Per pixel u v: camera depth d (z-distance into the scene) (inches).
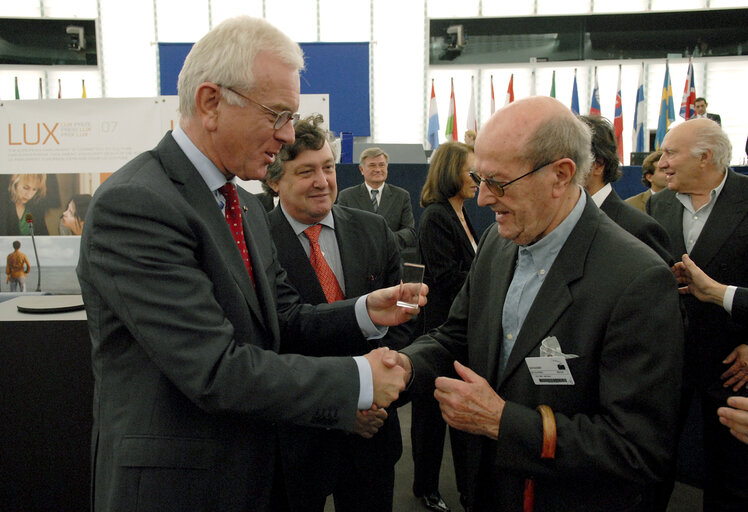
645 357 38.1
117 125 122.5
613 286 39.6
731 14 402.0
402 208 167.3
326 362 40.6
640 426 37.7
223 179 42.6
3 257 122.0
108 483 37.8
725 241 78.5
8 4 409.4
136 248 35.7
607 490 41.1
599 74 423.8
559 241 43.6
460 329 55.3
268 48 39.2
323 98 145.0
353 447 58.2
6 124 120.9
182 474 37.9
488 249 52.2
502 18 425.4
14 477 59.7
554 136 40.1
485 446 46.8
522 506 43.1
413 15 431.5
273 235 64.1
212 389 35.7
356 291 65.5
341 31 436.1
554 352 40.8
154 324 35.3
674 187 83.5
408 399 50.6
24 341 58.6
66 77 422.0
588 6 425.1
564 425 39.0
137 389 38.2
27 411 59.3
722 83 413.4
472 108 391.9
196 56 39.7
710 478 76.9
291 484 49.6
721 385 73.5
